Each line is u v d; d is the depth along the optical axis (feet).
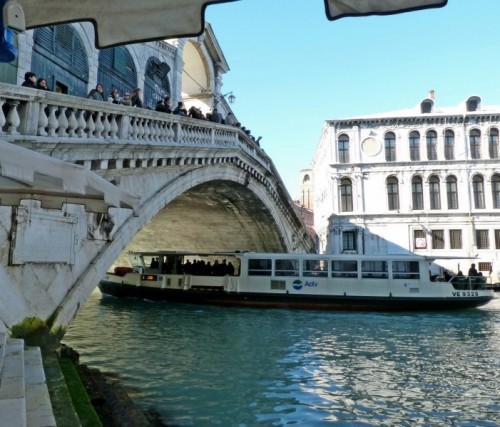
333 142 108.58
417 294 56.75
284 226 81.41
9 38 9.60
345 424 18.88
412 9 7.36
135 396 21.67
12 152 9.80
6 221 19.61
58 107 22.40
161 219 72.84
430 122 105.19
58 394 14.83
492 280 94.68
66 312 23.98
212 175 47.26
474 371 27.43
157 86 51.01
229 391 22.94
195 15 8.61
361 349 33.81
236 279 59.57
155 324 44.29
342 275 58.13
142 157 30.50
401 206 103.60
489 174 101.24
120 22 8.96
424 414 20.15
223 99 76.18
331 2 7.57
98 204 15.38
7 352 15.51
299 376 26.00
